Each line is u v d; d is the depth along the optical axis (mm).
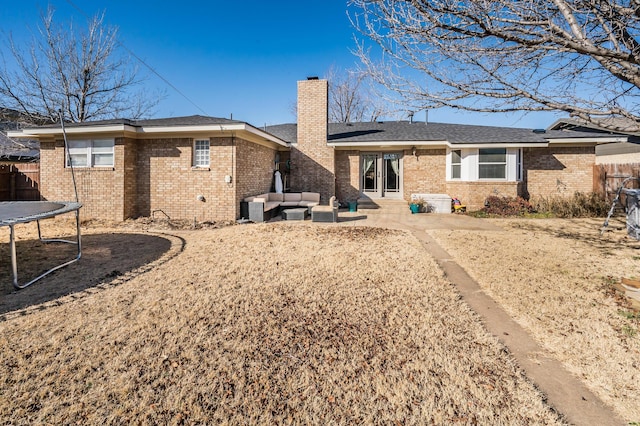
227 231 9492
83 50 20609
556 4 3396
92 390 2572
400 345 3271
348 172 16203
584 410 2383
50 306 4172
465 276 5523
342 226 10508
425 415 2338
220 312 3998
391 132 16812
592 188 14445
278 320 3801
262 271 5672
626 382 2693
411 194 15617
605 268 5852
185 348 3180
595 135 13805
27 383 2637
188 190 11297
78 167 11234
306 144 15641
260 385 2654
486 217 12578
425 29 3627
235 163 11047
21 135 11406
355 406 2426
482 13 3463
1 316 3871
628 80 3455
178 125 10555
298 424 2258
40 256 6699
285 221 11797
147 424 2236
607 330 3570
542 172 14797
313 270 5734
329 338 3402
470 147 13805
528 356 3100
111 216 11109
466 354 3113
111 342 3275
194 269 5773
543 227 10289
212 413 2348
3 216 5500
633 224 8594
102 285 4949
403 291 4754
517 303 4344
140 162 11523
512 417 2312
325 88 15492
